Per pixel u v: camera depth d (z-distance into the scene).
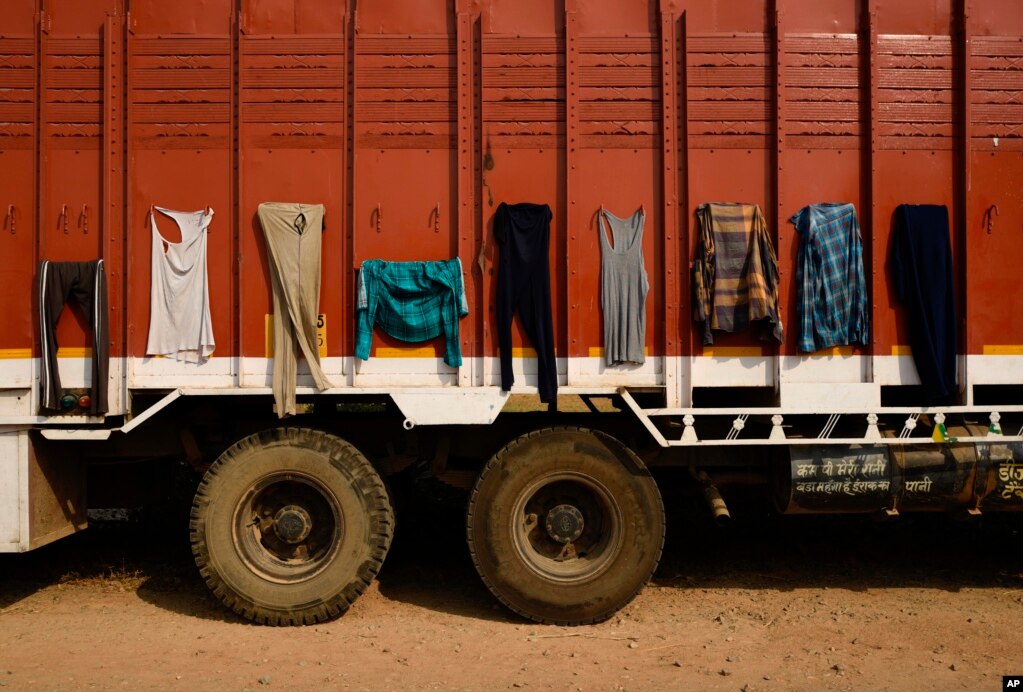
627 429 5.25
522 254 4.76
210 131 4.83
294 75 4.85
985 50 5.03
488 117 4.84
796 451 4.93
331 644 4.48
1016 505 5.00
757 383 4.88
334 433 5.16
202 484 4.75
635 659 4.30
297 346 4.77
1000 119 5.03
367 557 4.73
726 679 4.05
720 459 5.21
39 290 4.73
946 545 6.45
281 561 4.88
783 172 4.89
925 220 4.93
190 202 4.83
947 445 5.00
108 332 4.77
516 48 4.86
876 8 4.95
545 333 4.74
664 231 4.83
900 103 4.98
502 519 4.73
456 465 5.38
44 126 4.80
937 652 4.40
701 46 4.89
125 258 4.79
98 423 4.82
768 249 4.82
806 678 4.06
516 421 5.29
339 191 4.85
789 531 6.81
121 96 4.82
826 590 5.43
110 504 5.59
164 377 4.80
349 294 4.82
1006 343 4.98
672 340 4.82
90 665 4.20
